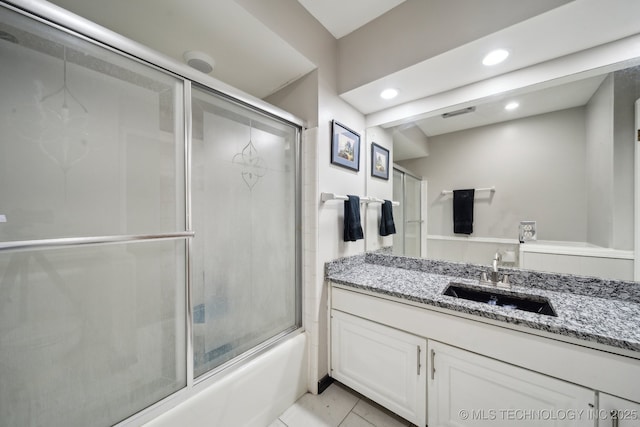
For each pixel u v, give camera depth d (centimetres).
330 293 160
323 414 138
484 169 152
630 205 112
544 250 134
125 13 105
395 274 164
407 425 131
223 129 117
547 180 133
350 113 180
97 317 80
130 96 86
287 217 152
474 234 156
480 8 112
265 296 139
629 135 112
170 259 97
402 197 184
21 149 67
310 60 143
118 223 84
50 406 73
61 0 97
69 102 74
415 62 132
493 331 102
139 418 88
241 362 121
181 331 100
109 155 82
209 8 104
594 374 83
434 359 117
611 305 108
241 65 146
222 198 117
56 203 72
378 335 136
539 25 103
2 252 63
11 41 65
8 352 66
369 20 150
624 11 94
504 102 145
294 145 156
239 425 116
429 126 171
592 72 118
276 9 120
